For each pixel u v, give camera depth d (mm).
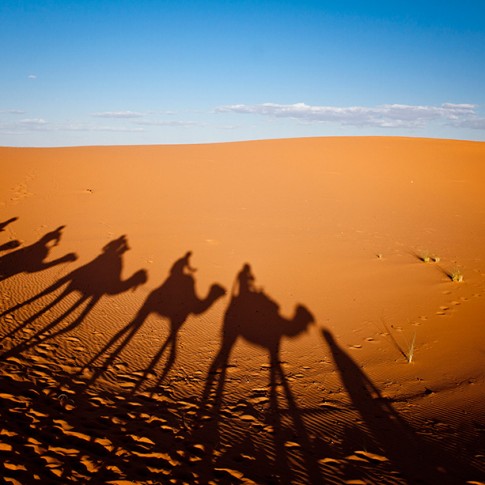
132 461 3697
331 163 29219
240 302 9438
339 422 4758
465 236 15570
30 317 8188
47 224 16453
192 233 15531
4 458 3436
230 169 26875
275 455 3992
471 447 4168
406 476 3666
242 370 6316
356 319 8383
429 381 5781
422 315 8430
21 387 5199
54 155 31031
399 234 15844
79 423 4375
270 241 14711
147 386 5711
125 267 11852
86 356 6629
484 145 37156
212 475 3572
